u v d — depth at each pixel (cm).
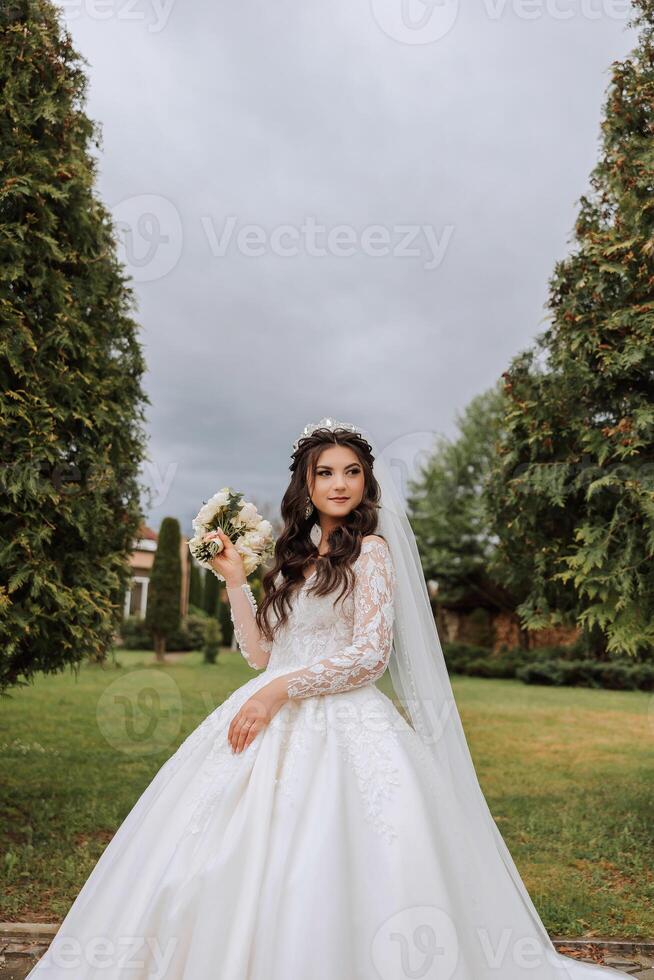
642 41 449
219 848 198
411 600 252
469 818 234
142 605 2188
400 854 196
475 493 1864
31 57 431
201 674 1338
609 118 453
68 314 442
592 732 898
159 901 192
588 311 448
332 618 239
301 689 220
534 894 383
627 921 353
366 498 257
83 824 490
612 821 521
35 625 419
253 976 178
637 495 422
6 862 407
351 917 187
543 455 472
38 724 823
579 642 561
